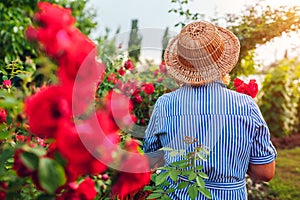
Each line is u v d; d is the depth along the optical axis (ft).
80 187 2.82
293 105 23.29
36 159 2.54
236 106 5.45
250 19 13.51
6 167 3.65
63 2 17.20
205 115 5.47
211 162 5.34
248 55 13.96
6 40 13.80
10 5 14.93
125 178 2.97
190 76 5.72
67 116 2.47
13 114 3.70
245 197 5.60
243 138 5.39
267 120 22.88
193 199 4.66
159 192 5.46
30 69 9.67
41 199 2.75
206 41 5.65
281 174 16.10
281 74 22.66
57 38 2.45
